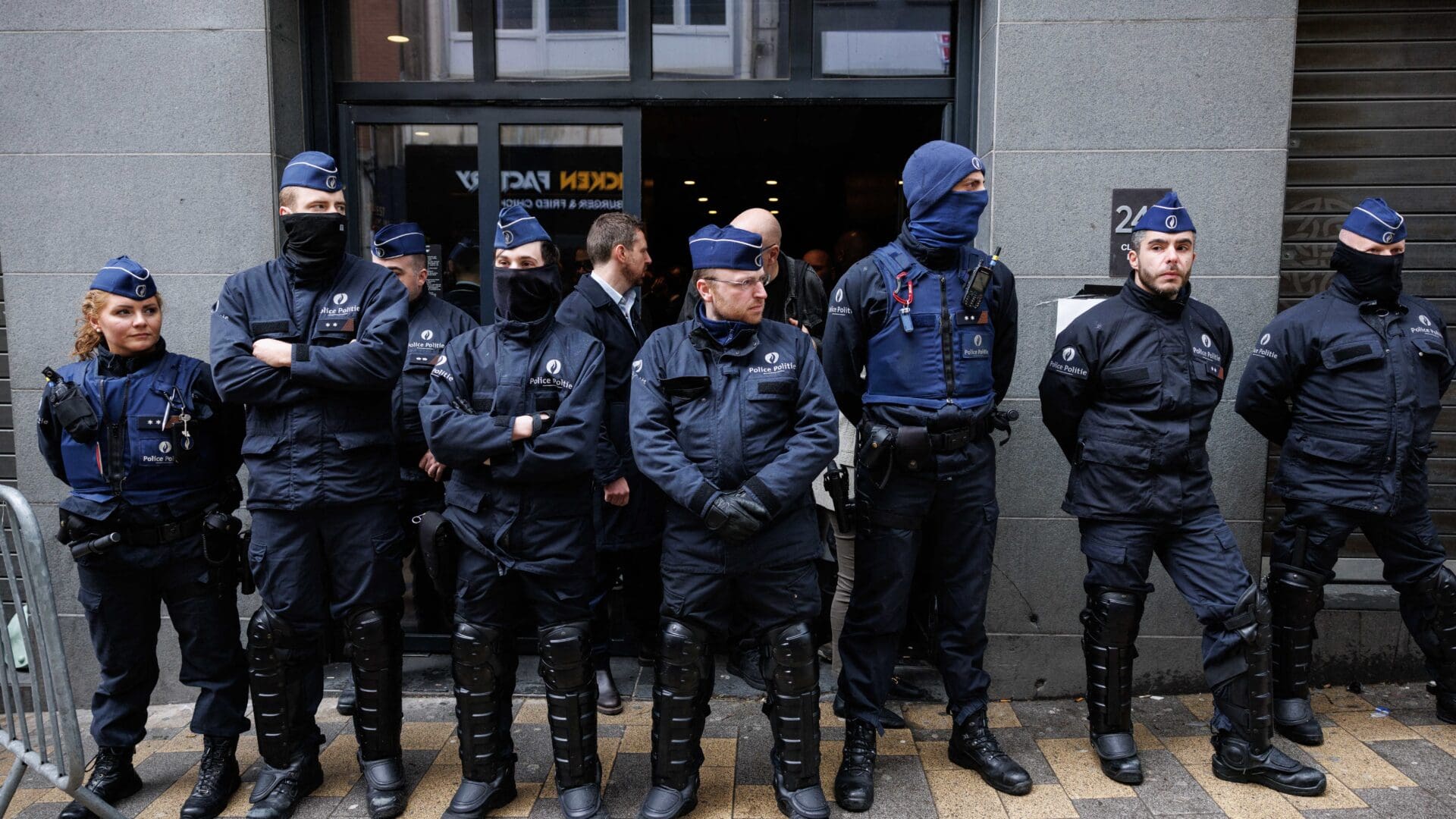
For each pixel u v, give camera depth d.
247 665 2.97
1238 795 2.85
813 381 2.69
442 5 3.85
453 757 3.16
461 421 2.62
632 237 3.37
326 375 2.67
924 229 2.84
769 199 6.25
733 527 2.49
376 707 2.81
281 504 2.71
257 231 3.57
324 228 2.79
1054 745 3.21
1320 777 2.81
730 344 2.69
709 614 2.69
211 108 3.54
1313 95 3.74
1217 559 2.90
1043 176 3.46
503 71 3.89
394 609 2.87
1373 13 3.71
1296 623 3.18
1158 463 2.88
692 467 2.59
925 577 3.47
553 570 2.68
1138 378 2.89
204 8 3.50
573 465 2.63
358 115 3.86
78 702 3.71
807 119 4.86
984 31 3.63
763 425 2.65
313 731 2.93
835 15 3.80
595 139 3.89
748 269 2.62
